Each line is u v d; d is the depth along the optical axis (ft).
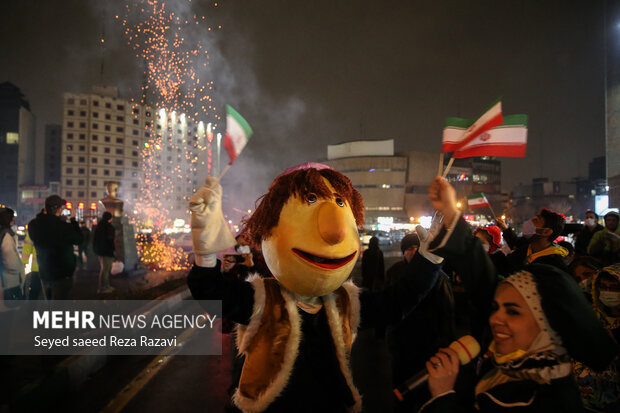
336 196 6.51
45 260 19.83
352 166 317.63
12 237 15.80
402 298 6.83
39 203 245.86
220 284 6.04
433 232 5.96
